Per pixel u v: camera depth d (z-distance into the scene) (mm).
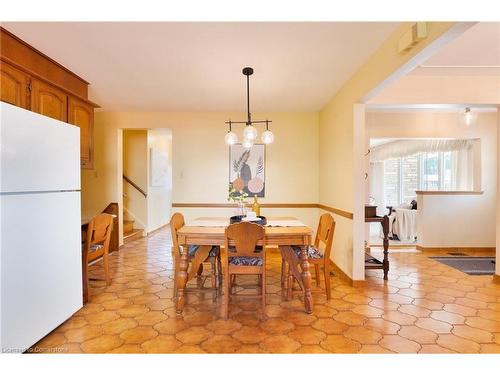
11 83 2271
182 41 2455
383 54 2490
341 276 3611
